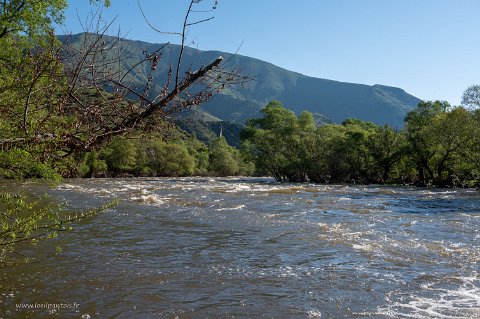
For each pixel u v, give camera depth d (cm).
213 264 1247
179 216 2206
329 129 7662
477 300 933
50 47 363
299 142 7262
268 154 7531
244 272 1162
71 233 1664
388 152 6372
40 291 967
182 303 916
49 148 385
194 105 353
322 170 6988
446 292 989
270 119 8106
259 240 1599
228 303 920
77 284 1027
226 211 2447
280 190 4206
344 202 3080
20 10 624
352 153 6625
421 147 5744
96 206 2528
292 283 1063
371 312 866
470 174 5338
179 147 8819
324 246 1487
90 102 358
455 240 1598
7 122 421
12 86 397
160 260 1286
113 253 1359
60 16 651
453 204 3033
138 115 357
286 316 847
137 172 8462
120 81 353
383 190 4425
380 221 2105
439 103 6234
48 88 367
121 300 927
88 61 348
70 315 834
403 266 1220
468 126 4812
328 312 867
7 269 1116
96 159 7044
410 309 882
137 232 1734
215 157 10631
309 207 2722
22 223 552
